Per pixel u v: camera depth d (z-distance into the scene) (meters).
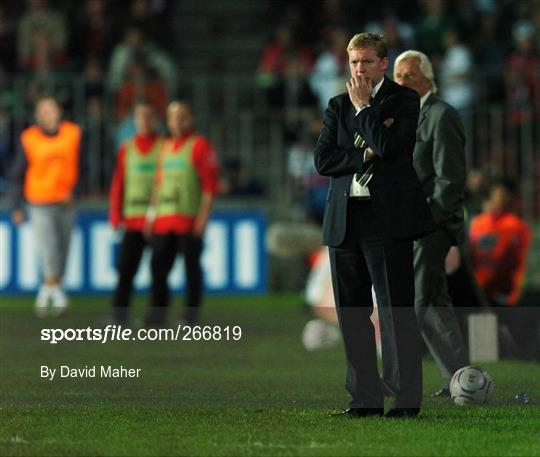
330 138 29.03
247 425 29.06
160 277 53.00
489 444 26.84
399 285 28.62
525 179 71.44
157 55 77.88
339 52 79.81
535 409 31.22
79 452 26.14
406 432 27.92
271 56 81.69
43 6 82.31
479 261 49.47
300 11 85.62
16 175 60.22
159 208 53.12
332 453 25.92
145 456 25.75
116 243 68.56
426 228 28.48
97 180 72.38
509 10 84.00
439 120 32.69
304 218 71.38
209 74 89.06
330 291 55.56
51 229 59.31
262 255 68.81
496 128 71.81
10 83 75.69
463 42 82.06
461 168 32.69
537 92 74.56
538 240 70.69
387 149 28.02
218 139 75.31
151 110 54.75
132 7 85.50
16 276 68.44
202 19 91.50
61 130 59.59
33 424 29.39
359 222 28.77
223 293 68.69
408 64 33.03
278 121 74.44
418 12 85.69
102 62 82.12
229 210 68.88
